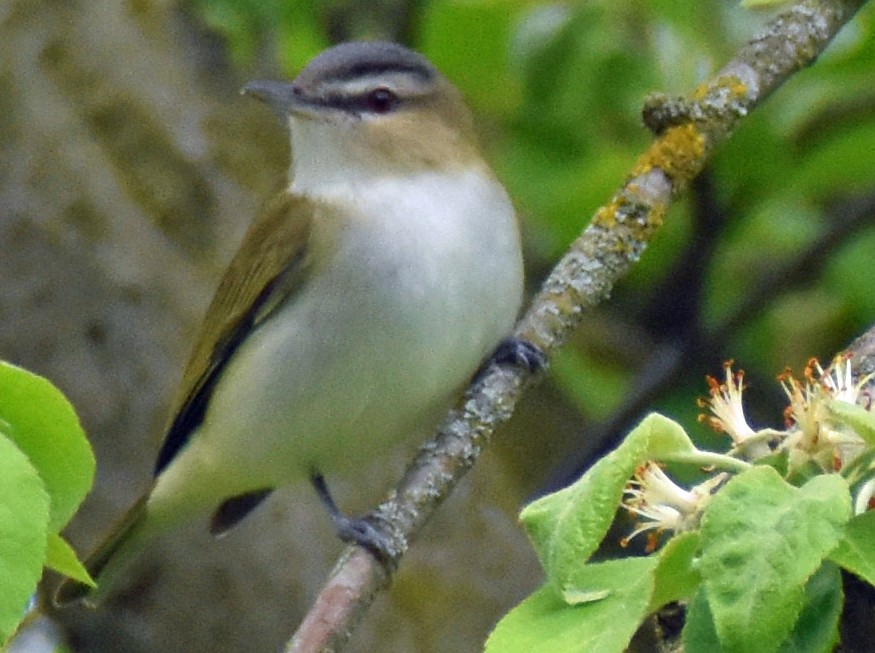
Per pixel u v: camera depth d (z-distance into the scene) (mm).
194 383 8438
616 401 11219
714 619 3916
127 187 11508
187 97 11734
